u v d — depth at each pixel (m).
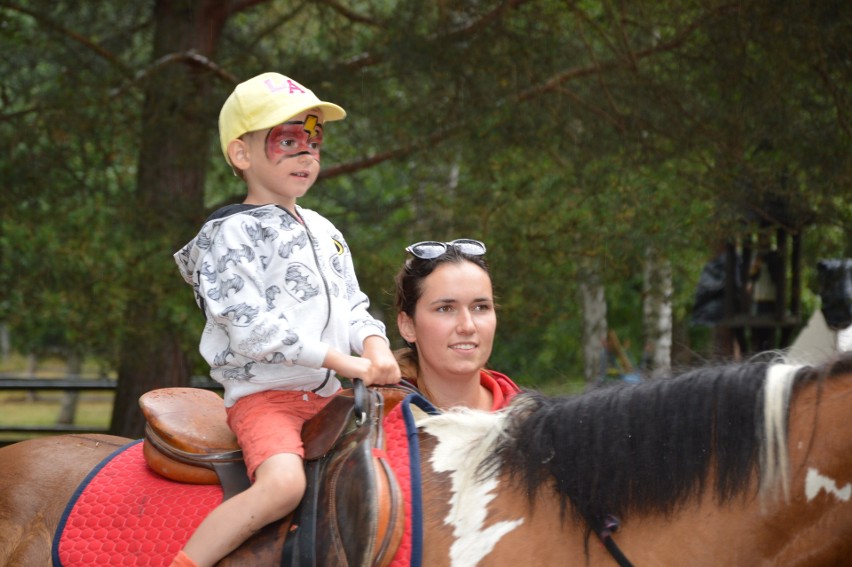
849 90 7.84
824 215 8.05
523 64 8.55
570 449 2.72
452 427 2.99
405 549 2.69
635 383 2.85
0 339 41.12
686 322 15.48
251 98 3.19
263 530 2.83
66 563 3.00
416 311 3.43
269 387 3.05
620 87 8.50
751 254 8.93
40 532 3.15
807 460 2.50
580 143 8.62
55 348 12.34
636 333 20.56
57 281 8.30
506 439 2.86
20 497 3.24
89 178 9.26
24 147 8.78
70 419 21.66
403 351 3.71
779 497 2.51
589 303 14.33
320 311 3.08
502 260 8.31
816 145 7.76
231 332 2.95
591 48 8.59
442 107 8.72
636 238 8.09
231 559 2.78
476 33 8.62
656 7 8.44
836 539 2.45
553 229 8.29
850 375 2.55
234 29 11.13
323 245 3.23
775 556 2.51
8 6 9.01
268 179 3.21
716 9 7.92
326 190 10.42
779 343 9.09
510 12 8.64
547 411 2.86
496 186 8.80
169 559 2.88
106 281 8.16
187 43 9.88
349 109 8.77
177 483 3.08
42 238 8.30
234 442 3.09
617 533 2.63
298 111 3.15
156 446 3.11
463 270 3.39
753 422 2.58
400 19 8.75
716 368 2.76
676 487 2.61
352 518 2.69
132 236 8.49
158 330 8.52
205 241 3.11
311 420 3.01
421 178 9.11
